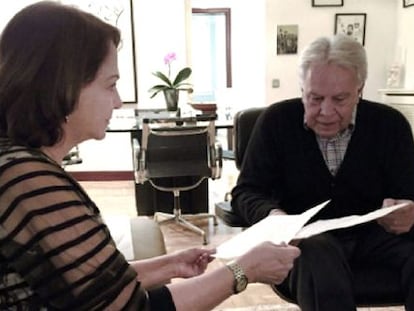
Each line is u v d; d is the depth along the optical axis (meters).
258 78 5.16
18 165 0.63
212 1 6.46
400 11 4.51
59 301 0.64
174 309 0.73
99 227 0.68
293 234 1.04
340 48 1.27
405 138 1.39
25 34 0.66
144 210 3.36
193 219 3.21
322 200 1.39
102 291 0.65
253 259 0.85
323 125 1.33
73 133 0.72
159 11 4.48
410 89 3.99
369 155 1.37
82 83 0.68
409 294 1.17
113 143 4.59
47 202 0.63
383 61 4.69
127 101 4.61
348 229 1.37
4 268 0.64
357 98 1.34
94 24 0.70
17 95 0.66
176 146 2.73
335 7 4.58
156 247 1.41
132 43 4.50
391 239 1.31
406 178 1.35
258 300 2.12
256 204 1.35
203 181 3.32
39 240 0.62
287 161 1.42
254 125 1.62
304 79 1.34
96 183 4.57
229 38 6.59
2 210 0.62
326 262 1.12
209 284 0.79
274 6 4.57
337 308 1.08
